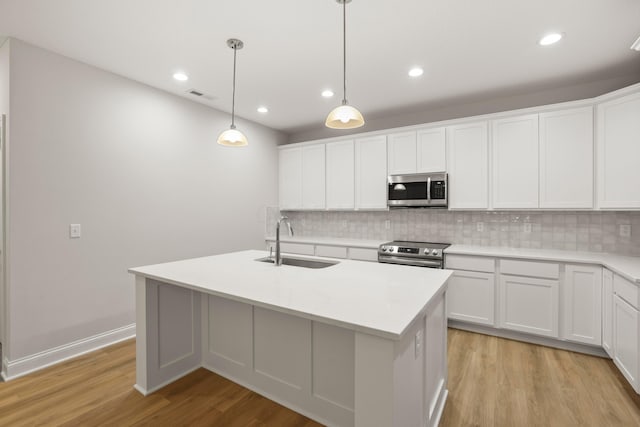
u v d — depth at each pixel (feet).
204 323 7.95
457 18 6.80
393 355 3.91
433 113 12.89
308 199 15.20
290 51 8.26
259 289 5.52
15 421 6.03
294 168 15.67
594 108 9.16
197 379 7.47
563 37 7.52
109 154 9.42
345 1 6.24
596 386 7.20
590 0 6.15
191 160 11.83
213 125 12.73
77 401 6.66
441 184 11.42
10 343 7.57
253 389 7.03
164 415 6.22
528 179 10.12
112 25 7.07
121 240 9.72
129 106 9.91
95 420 6.07
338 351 5.81
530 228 11.03
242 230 14.02
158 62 8.85
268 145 15.64
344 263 7.91
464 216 12.25
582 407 6.45
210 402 6.63
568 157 9.51
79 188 8.76
